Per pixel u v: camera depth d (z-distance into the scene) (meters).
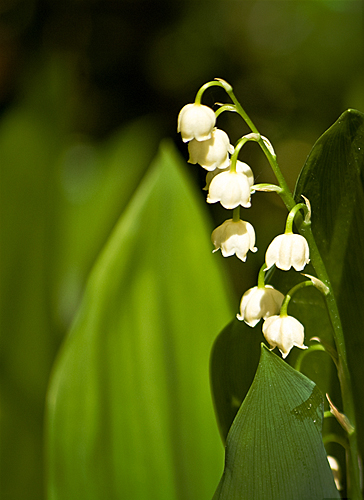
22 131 0.74
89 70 1.31
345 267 0.44
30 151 0.73
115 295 0.50
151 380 0.49
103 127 1.31
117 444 0.49
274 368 0.41
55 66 0.81
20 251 0.68
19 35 1.21
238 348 0.44
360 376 0.45
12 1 1.22
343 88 1.13
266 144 0.42
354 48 1.11
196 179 1.14
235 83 1.25
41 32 1.23
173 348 0.50
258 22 1.21
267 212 1.16
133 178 0.81
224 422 0.45
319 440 0.42
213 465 0.49
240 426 0.42
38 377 0.65
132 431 0.49
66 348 0.49
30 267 0.68
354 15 1.10
